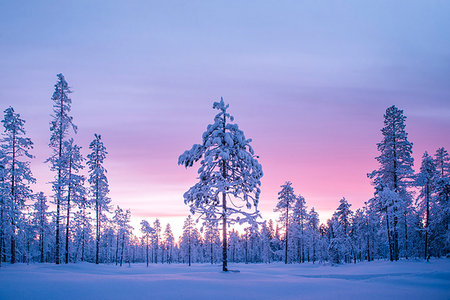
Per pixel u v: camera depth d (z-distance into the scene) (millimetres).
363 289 11938
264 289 11508
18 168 26422
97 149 35281
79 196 29609
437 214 29359
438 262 24312
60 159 28281
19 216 25047
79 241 38438
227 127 17875
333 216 47656
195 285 11758
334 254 41188
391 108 31422
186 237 64562
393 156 30797
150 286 11273
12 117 26359
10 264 24312
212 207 17766
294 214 50688
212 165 17328
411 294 10867
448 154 36219
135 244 98750
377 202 30469
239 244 87812
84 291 10023
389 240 29688
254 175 17516
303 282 13711
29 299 8773
